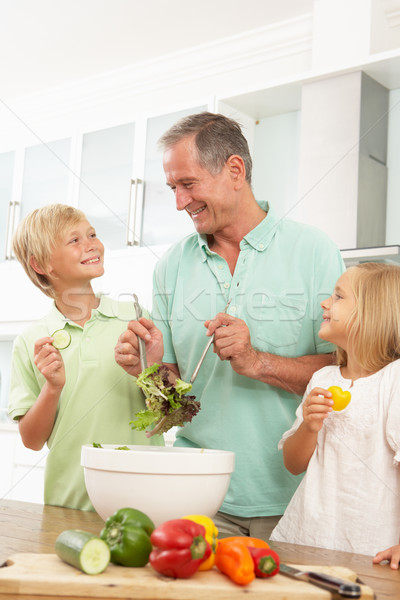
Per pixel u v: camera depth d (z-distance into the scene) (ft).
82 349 4.31
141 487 2.72
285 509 3.88
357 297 3.73
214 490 2.82
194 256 4.30
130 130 9.46
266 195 8.89
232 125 4.04
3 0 9.41
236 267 4.12
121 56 10.70
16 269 9.98
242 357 3.67
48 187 10.21
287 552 3.02
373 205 8.04
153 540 2.17
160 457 2.72
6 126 11.85
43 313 9.55
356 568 2.72
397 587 2.42
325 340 3.97
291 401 3.98
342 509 3.50
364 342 3.69
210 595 2.08
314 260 4.03
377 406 3.55
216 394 4.03
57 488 4.25
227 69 10.15
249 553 2.21
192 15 9.46
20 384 4.40
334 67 7.96
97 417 4.25
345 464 3.53
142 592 2.08
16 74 11.44
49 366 3.89
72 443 4.23
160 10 9.39
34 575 2.14
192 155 3.83
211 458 2.79
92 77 11.29
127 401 4.30
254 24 9.53
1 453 9.59
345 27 8.68
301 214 8.14
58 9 9.55
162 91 10.89
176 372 4.35
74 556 2.20
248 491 3.90
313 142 8.16
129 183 9.33
